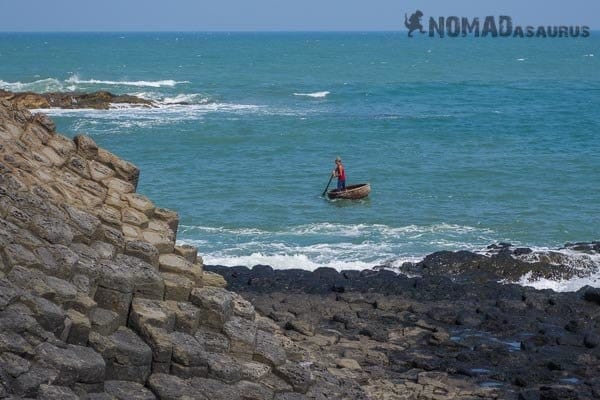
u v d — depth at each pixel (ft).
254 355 57.52
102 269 55.93
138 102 263.08
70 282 54.44
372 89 335.47
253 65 501.97
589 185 155.53
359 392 60.08
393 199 143.95
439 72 454.40
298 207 138.31
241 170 167.43
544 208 138.72
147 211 64.90
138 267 57.72
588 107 276.21
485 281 95.76
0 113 64.39
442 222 129.49
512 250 104.58
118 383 52.19
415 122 233.96
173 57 593.83
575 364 68.95
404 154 184.85
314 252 112.37
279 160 177.99
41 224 56.49
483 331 76.74
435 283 89.25
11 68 437.17
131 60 541.34
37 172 61.72
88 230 58.23
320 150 189.37
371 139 204.23
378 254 111.65
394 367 68.08
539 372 67.36
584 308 82.64
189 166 171.12
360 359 68.69
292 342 64.59
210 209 136.77
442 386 64.28
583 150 190.90
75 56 587.68
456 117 245.65
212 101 284.00
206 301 57.82
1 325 48.24
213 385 54.03
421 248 115.24
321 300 82.94
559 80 399.03
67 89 308.81
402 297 84.79
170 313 55.93
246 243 117.60
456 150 190.60
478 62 564.30
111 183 65.51
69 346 51.11
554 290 92.22
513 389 64.80
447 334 73.97
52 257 54.90
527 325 77.77
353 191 141.38
